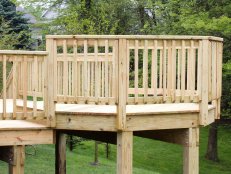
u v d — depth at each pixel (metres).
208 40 10.05
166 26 24.70
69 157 18.36
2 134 9.42
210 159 24.64
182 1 23.19
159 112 9.84
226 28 19.08
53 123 9.65
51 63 9.52
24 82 9.39
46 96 9.59
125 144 9.61
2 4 33.16
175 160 24.94
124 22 32.31
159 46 9.59
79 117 9.69
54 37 9.45
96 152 17.61
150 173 17.61
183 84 9.90
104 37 9.30
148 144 27.73
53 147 19.69
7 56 9.23
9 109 11.13
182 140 10.35
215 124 24.27
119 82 9.38
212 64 10.55
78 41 9.38
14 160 9.55
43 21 27.66
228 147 27.08
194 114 10.24
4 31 19.59
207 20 20.19
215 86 10.71
